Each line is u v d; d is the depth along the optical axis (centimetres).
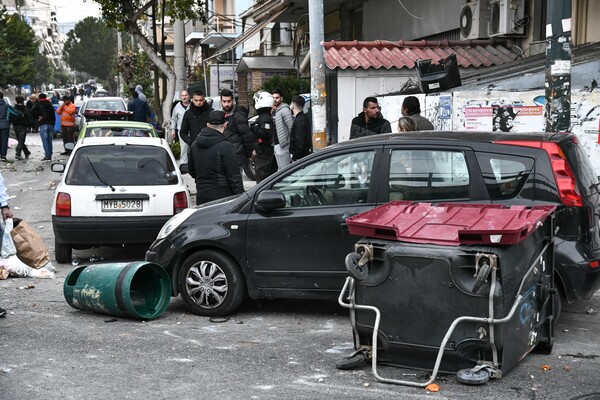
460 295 507
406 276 523
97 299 715
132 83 4303
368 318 548
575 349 605
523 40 1510
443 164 645
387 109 1256
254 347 621
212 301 721
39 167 2152
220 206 727
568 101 754
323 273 679
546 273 573
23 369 568
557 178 611
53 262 1016
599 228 641
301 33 2498
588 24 1345
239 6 3941
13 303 786
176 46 2555
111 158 991
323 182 688
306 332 668
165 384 534
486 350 517
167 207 960
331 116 1523
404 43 1511
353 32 2345
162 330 678
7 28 5628
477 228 508
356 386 523
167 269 733
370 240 539
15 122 2394
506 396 499
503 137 641
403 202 582
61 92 6938
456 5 1688
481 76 1307
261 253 698
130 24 2431
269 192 687
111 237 948
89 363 582
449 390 510
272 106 1295
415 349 529
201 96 1301
